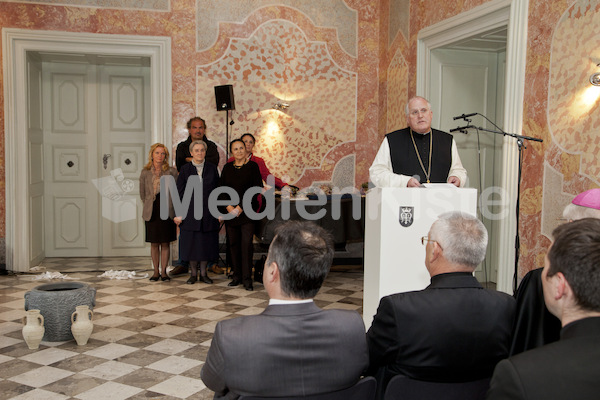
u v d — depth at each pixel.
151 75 7.12
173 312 4.98
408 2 6.82
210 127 7.26
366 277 3.48
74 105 7.72
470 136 6.39
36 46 6.77
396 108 7.17
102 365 3.65
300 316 1.59
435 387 1.76
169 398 3.16
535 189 4.66
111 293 5.70
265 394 1.52
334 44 7.63
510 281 4.95
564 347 1.09
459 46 6.14
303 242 1.60
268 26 7.39
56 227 7.80
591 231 1.19
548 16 4.50
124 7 6.95
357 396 1.63
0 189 6.75
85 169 7.80
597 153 4.02
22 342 4.09
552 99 4.46
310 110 7.60
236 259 6.04
